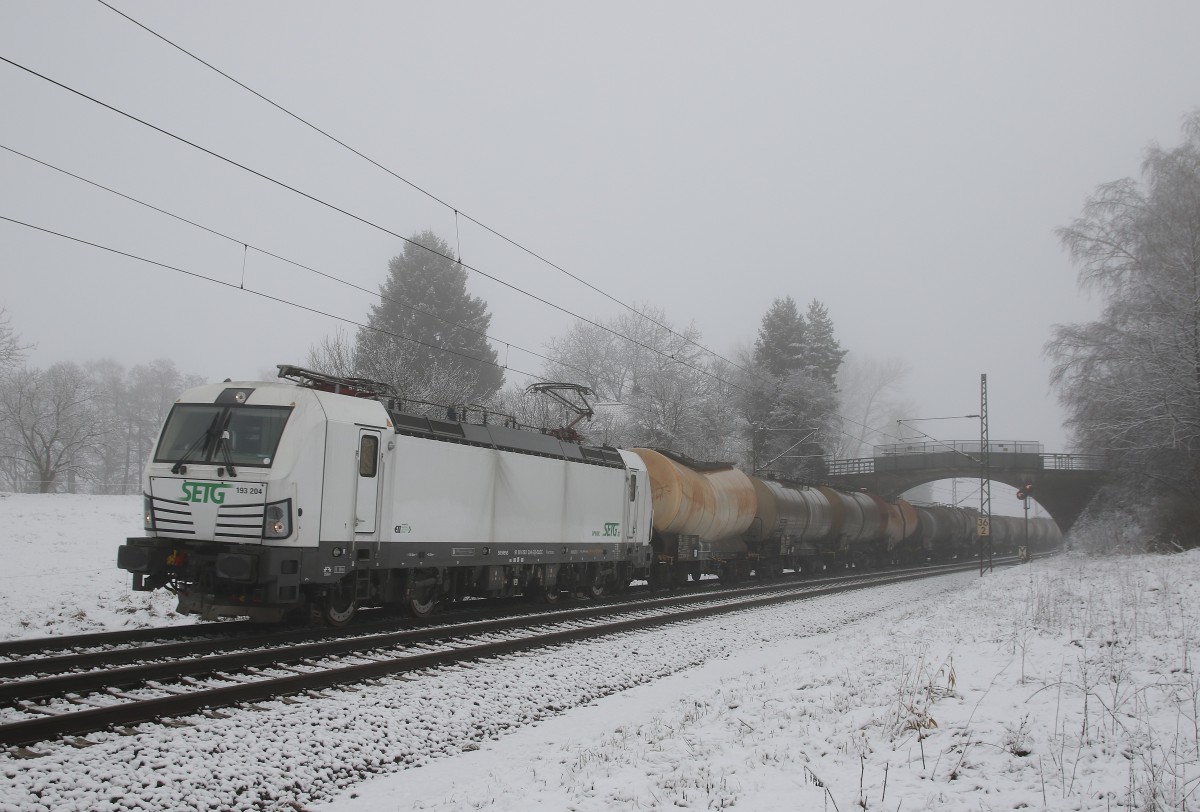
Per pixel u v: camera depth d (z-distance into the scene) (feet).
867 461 195.93
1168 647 34.42
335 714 26.71
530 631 46.55
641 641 47.50
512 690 33.58
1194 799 17.79
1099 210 114.73
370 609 51.08
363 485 41.81
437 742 27.12
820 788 19.62
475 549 51.06
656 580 80.79
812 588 91.09
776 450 184.34
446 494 48.39
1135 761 20.42
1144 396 104.58
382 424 43.45
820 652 45.37
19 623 41.29
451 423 50.65
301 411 38.65
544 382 73.72
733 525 90.22
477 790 21.95
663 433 156.25
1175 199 107.34
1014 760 20.79
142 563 37.09
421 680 32.35
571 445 64.59
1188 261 103.71
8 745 21.03
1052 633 39.27
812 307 217.97
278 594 36.55
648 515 74.49
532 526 57.26
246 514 36.73
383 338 130.21
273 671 31.45
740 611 65.62
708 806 18.83
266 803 20.72
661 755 23.56
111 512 88.53
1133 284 110.83
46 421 171.22
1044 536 256.52
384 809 21.18
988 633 41.83
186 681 28.78
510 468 54.95
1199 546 108.99
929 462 184.24
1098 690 27.53
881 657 38.04
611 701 35.19
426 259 157.79
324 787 22.27
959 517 183.21
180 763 21.36
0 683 25.39
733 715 28.84
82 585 51.52
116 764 20.61
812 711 27.81
